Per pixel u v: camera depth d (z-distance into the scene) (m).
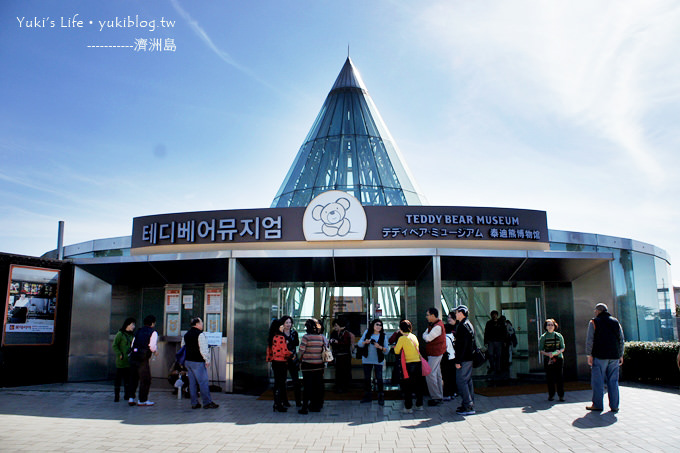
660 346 11.88
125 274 13.64
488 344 13.65
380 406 9.60
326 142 18.56
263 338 13.83
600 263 12.91
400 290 14.11
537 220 13.02
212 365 13.09
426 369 8.97
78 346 13.39
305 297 14.05
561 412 8.78
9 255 12.20
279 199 18.12
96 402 10.05
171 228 12.87
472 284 14.20
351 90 20.38
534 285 14.34
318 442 6.84
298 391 9.61
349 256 11.80
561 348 9.95
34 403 9.89
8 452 6.22
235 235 12.43
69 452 6.25
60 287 13.25
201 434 7.30
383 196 17.12
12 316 12.20
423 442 6.82
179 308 14.29
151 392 11.54
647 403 9.46
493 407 9.34
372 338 9.83
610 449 6.39
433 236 12.30
